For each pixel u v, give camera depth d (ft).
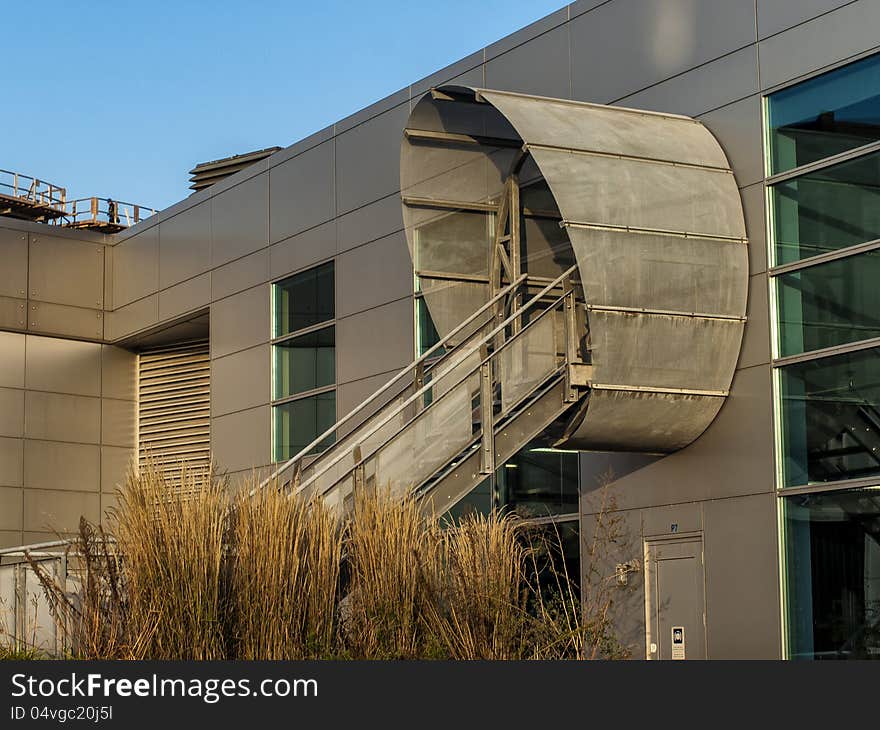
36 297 84.89
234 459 76.28
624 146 47.24
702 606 48.70
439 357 62.23
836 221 45.47
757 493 46.88
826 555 44.52
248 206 77.15
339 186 70.28
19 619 40.78
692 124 50.55
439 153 56.95
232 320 77.61
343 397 68.64
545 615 37.65
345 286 69.21
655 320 45.42
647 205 45.88
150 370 88.99
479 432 44.19
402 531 35.83
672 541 50.26
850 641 43.39
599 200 45.03
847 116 45.55
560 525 55.26
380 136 67.82
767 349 47.01
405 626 34.65
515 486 57.67
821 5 46.50
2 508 82.07
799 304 46.44
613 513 52.65
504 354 44.78
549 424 45.16
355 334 68.13
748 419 47.44
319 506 35.99
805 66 46.88
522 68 59.47
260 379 74.90
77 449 85.97
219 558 33.37
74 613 34.76
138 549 33.19
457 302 57.47
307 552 34.73
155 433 87.92
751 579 46.83
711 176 48.34
